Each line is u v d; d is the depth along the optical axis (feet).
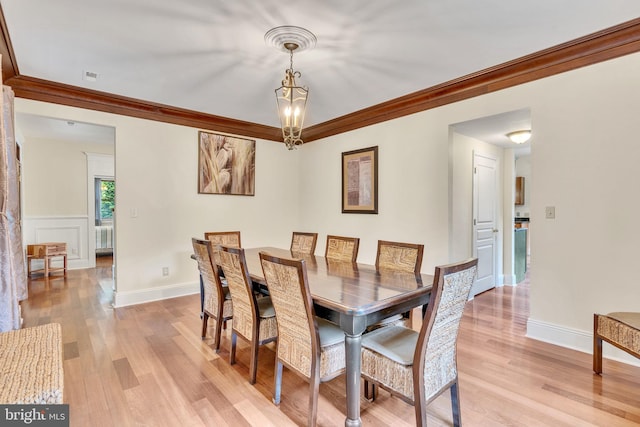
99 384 6.71
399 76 9.76
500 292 13.99
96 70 9.29
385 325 7.30
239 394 6.44
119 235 11.97
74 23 6.92
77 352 8.14
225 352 8.26
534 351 8.20
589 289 8.08
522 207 23.06
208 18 6.79
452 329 5.22
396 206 12.62
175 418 5.68
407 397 4.85
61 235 18.81
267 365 7.66
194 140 13.82
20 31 7.22
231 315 8.38
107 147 20.30
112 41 7.72
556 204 8.55
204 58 8.59
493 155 14.53
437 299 4.57
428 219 11.63
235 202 15.16
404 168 12.33
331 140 15.44
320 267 8.30
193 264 13.82
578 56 8.07
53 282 15.52
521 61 8.74
